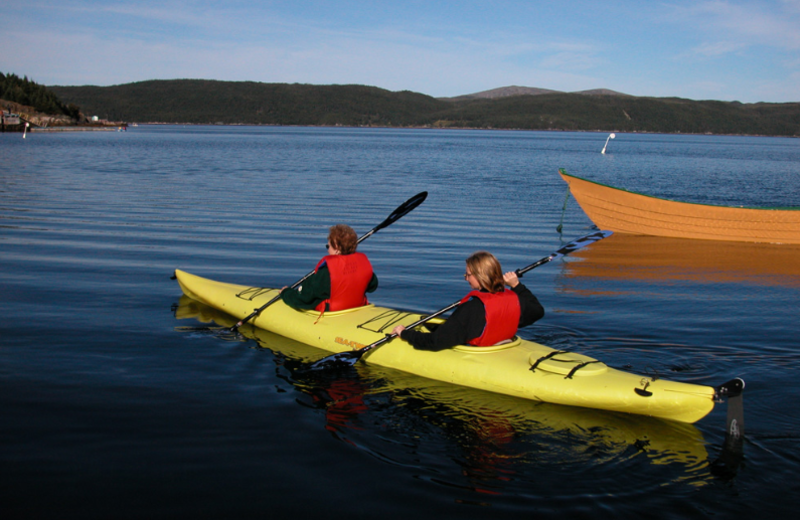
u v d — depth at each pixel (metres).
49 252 8.56
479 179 23.11
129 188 16.80
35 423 3.47
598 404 3.66
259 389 4.07
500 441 3.36
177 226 11.04
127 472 2.97
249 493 2.81
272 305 5.52
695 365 4.55
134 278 7.23
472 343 4.17
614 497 2.80
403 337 4.27
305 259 8.56
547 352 4.14
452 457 3.18
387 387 4.12
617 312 6.13
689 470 3.05
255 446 3.27
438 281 7.43
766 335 5.36
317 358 4.71
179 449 3.21
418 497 2.80
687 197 17.92
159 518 2.61
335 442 3.33
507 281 4.29
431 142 77.25
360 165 29.72
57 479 2.89
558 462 3.14
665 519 2.63
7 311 5.73
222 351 4.84
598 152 56.56
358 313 5.08
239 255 8.74
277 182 19.70
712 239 11.45
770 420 3.62
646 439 3.39
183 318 5.72
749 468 3.07
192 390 4.02
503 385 3.95
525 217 13.58
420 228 11.73
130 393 3.94
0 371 4.24
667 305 6.44
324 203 14.73
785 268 8.72
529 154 48.44
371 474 3.00
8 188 15.95
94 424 3.48
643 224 11.88
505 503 2.76
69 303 6.09
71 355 4.62
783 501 2.78
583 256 9.57
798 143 125.19
